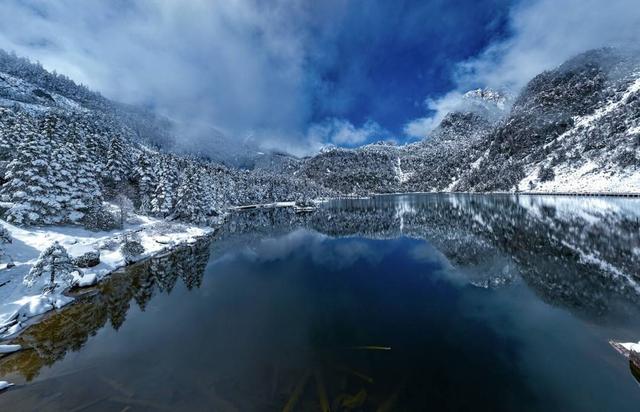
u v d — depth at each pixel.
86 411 9.28
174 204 56.50
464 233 46.03
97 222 38.31
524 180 145.62
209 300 20.11
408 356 12.40
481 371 11.30
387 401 9.52
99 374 11.41
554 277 23.36
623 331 14.38
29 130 37.41
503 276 24.22
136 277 25.47
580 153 126.50
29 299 18.78
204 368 11.66
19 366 12.29
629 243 32.53
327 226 62.41
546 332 14.49
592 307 17.48
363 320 16.34
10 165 33.78
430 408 9.25
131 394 10.06
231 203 116.69
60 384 10.81
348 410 9.09
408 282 23.48
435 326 15.45
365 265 29.53
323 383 10.54
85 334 15.32
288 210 105.06
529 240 37.19
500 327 15.15
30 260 24.75
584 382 10.50
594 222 45.91
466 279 23.88
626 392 9.96
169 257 33.44
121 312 18.27
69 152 41.81
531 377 10.84
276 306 18.78
